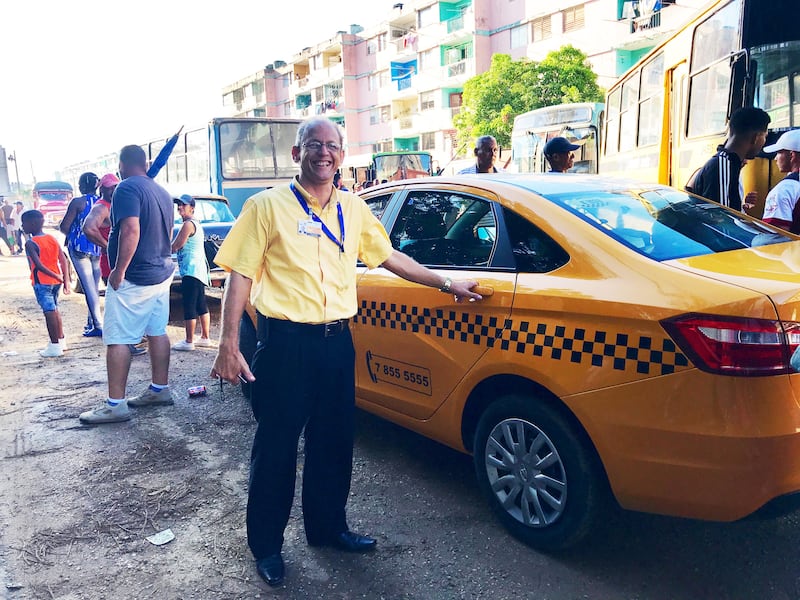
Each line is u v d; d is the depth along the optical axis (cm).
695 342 245
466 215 353
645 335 258
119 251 469
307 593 285
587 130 1692
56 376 621
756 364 238
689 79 766
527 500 309
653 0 2905
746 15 613
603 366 269
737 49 625
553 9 3481
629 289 268
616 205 327
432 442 444
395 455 424
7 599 282
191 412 511
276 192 275
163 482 391
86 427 482
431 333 345
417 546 319
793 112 618
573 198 327
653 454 257
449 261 351
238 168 1522
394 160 2311
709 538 320
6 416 509
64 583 294
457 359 330
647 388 256
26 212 680
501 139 2983
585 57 2945
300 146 273
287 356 278
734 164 488
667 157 884
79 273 779
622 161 1159
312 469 309
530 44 3688
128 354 489
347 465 308
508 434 315
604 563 301
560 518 296
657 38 2931
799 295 245
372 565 304
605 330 270
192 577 298
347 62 5219
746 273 263
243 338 503
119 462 420
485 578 292
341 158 277
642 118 1012
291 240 272
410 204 396
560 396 282
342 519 316
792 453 240
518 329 299
